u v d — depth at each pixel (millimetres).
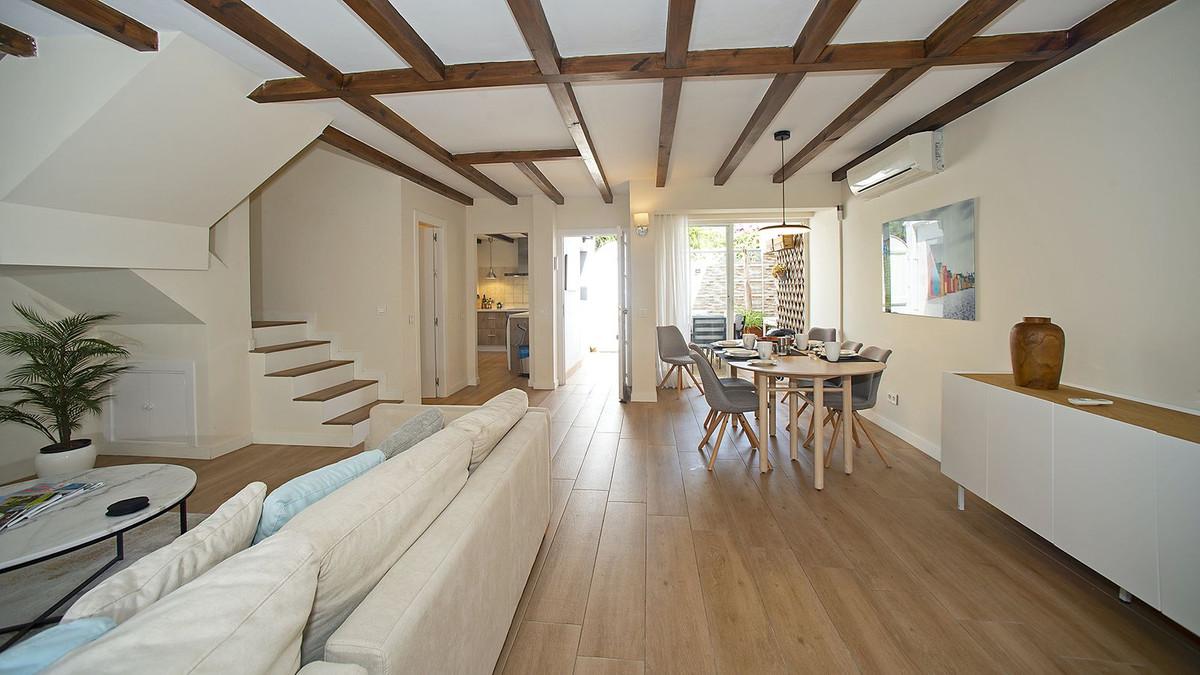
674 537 2604
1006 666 1693
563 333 7004
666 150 3967
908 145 3520
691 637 1853
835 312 5449
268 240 5270
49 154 2412
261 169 3404
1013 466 2348
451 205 6270
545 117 3529
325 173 5145
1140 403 2107
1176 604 1647
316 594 1009
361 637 939
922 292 3812
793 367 3369
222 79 2664
